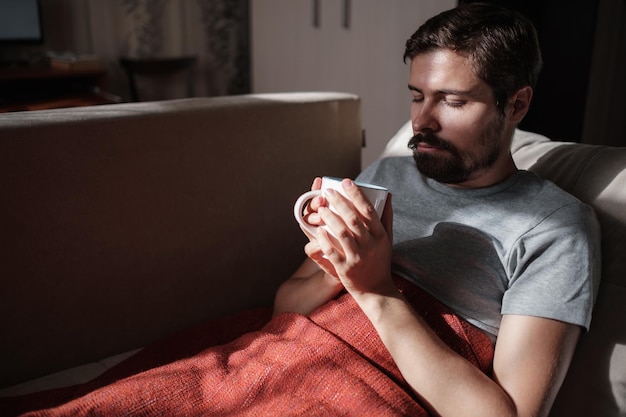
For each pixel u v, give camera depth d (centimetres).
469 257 93
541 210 89
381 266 81
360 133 142
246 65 441
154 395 78
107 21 382
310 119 130
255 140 121
